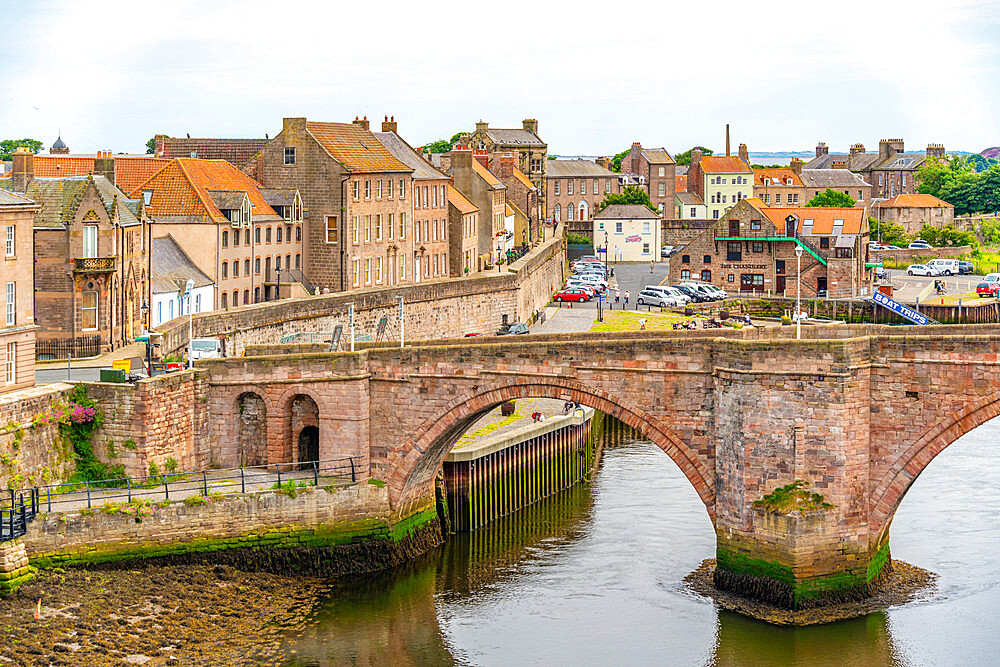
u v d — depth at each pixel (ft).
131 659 203.62
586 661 213.05
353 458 255.29
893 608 227.20
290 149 445.78
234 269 407.85
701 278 604.08
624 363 238.07
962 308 532.73
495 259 573.33
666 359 235.61
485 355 246.88
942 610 226.79
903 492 226.79
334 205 443.32
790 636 219.41
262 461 265.34
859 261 583.58
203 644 213.05
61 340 318.65
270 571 245.24
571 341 242.99
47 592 219.41
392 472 255.91
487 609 235.20
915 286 614.34
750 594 230.89
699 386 234.38
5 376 257.75
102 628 212.23
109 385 250.16
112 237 322.34
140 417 248.93
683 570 250.98
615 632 223.71
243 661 208.23
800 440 224.33
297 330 366.02
